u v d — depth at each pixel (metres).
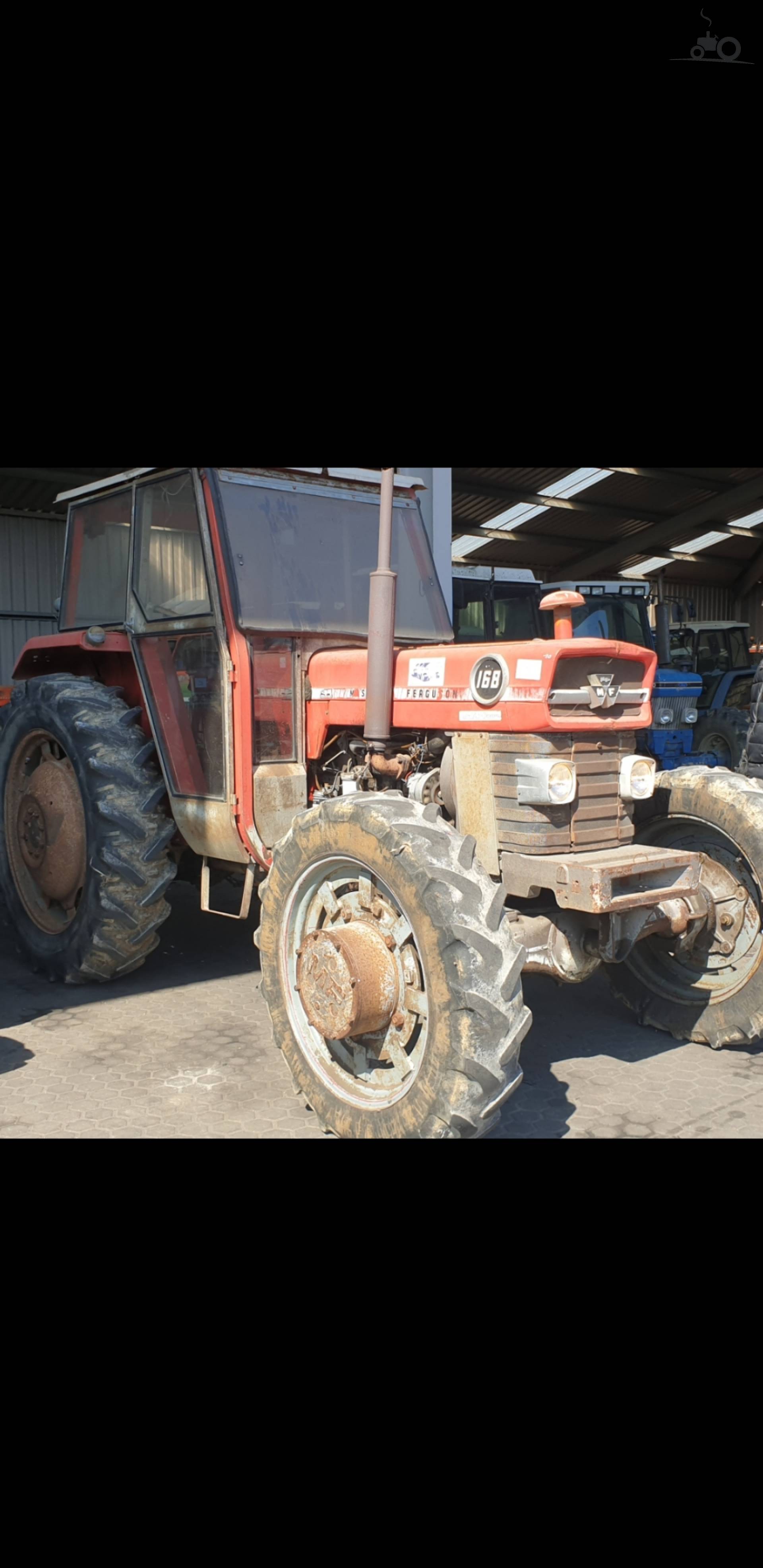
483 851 3.24
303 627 3.88
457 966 2.57
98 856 4.18
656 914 3.36
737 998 3.64
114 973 4.38
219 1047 3.73
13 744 4.78
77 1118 3.11
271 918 3.15
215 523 3.78
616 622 11.73
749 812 3.54
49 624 9.16
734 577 23.25
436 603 4.41
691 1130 3.06
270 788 3.77
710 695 13.99
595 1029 3.98
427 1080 2.63
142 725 4.58
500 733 3.19
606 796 3.27
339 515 4.14
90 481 8.47
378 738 3.50
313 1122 3.09
